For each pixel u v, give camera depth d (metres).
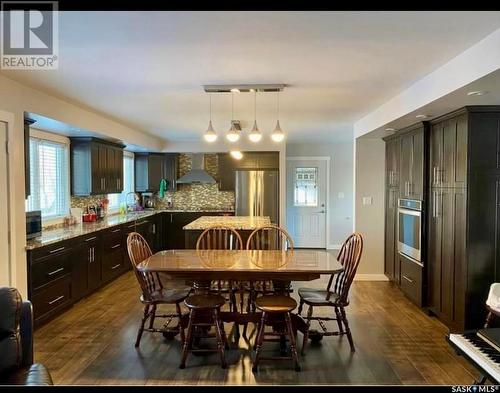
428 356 3.17
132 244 3.46
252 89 3.55
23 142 3.52
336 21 2.11
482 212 3.37
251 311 3.77
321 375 2.85
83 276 4.71
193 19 2.07
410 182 4.69
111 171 6.45
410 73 3.12
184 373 2.87
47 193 5.21
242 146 7.86
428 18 2.06
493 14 2.01
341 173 8.91
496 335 2.16
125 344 3.39
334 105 4.41
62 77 3.24
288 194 9.02
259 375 2.85
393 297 4.95
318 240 9.01
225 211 8.23
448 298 3.79
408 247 4.75
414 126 4.45
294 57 2.72
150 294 3.35
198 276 3.06
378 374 2.87
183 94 3.86
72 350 3.27
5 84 3.25
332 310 4.39
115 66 2.94
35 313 3.69
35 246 3.64
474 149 3.36
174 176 8.38
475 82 2.53
